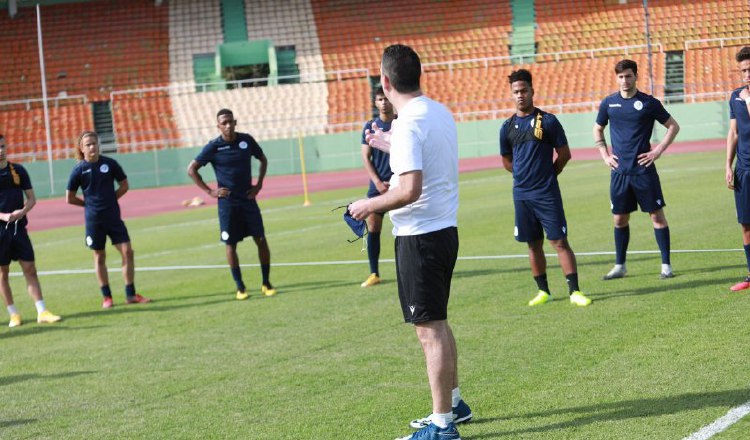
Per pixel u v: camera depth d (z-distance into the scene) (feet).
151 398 18.88
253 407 17.54
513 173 25.22
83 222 69.05
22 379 21.61
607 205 47.57
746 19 111.96
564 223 24.59
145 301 31.91
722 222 37.76
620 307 23.63
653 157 26.58
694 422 14.34
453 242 14.49
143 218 67.67
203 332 25.75
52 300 33.81
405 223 14.33
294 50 118.93
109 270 40.96
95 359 23.31
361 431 15.48
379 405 16.97
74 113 110.73
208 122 108.37
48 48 119.34
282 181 93.56
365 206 13.96
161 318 28.66
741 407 14.84
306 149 103.35
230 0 123.85
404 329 23.68
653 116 26.84
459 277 30.78
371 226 30.78
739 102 24.57
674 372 17.17
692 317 21.63
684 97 102.32
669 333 20.25
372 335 23.25
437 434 14.26
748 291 24.17
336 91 111.34
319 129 107.55
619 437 14.02
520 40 115.96
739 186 24.91
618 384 16.78
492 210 50.49
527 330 22.00
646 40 108.06
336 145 103.50
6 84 114.83
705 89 105.29
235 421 16.69
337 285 31.83
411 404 16.88
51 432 16.93
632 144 27.07
